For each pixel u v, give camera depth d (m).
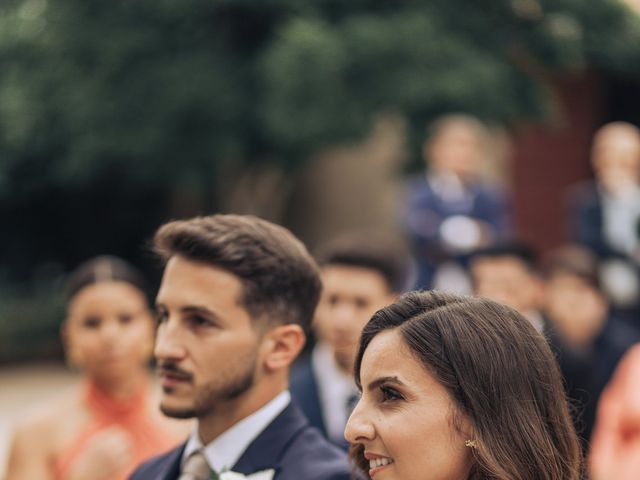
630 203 8.85
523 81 13.69
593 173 16.67
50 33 13.95
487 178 15.79
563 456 2.10
